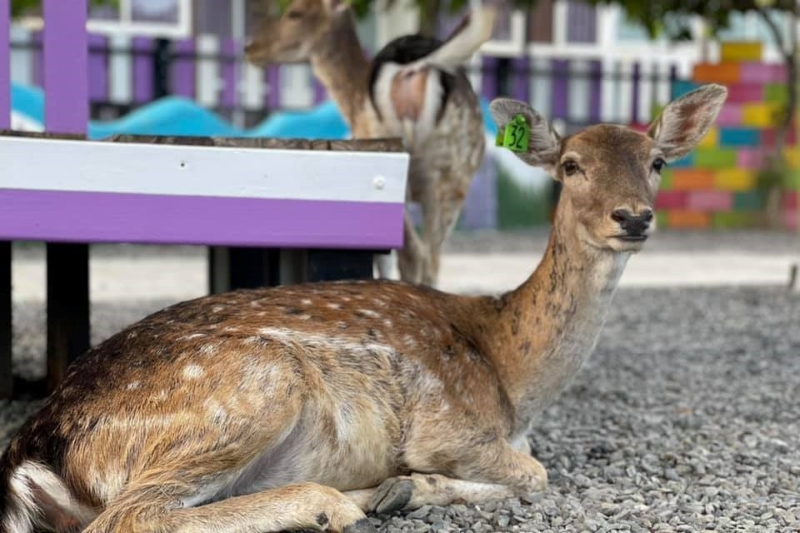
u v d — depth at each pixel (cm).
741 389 780
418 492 483
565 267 504
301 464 465
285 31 966
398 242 593
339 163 583
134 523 409
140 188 566
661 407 723
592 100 1977
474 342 514
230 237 578
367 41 2130
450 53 861
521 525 477
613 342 970
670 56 2283
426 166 880
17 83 1523
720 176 2073
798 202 2081
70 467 434
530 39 2227
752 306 1180
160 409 434
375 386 473
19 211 555
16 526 425
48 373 694
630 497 521
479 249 1652
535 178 1947
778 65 2056
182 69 1795
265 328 459
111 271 1396
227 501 429
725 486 543
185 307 480
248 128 1834
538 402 519
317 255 598
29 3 1692
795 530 476
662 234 1967
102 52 1745
